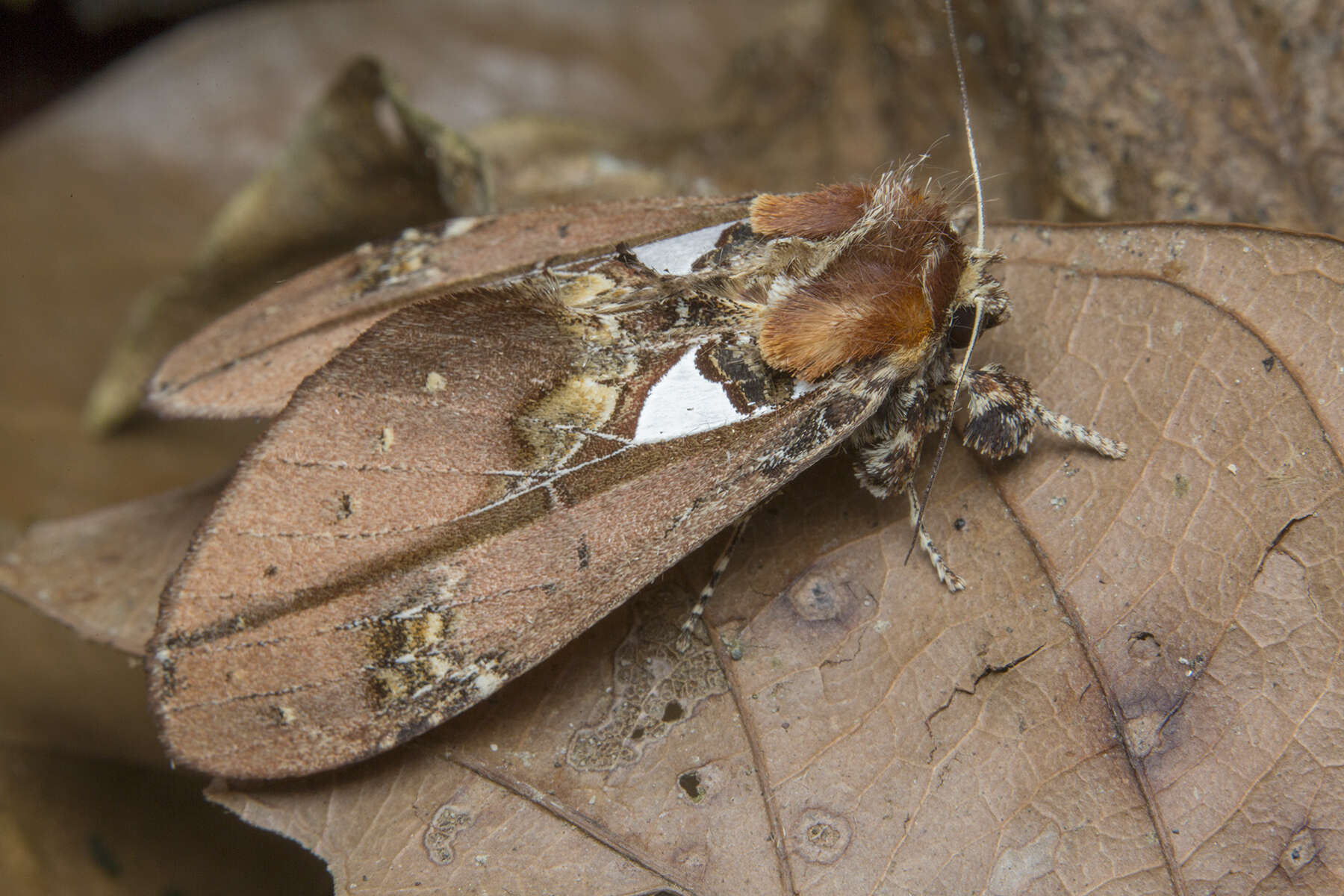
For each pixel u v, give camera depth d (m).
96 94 0.18
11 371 0.18
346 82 0.17
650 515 0.16
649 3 0.19
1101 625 0.16
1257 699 0.15
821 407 0.16
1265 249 0.16
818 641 0.16
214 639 0.16
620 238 0.16
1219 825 0.15
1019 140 0.17
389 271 0.16
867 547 0.16
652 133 0.18
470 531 0.16
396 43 0.19
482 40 0.19
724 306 0.16
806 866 0.16
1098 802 0.15
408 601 0.16
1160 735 0.15
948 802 0.16
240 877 0.16
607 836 0.16
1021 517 0.16
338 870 0.16
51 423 0.18
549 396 0.16
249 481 0.16
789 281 0.16
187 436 0.18
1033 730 0.16
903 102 0.18
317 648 0.16
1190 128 0.17
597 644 0.16
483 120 0.18
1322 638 0.15
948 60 0.18
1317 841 0.15
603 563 0.16
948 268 0.16
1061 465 0.16
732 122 0.18
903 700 0.16
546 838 0.16
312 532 0.16
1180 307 0.16
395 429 0.16
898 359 0.16
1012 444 0.16
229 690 0.16
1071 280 0.16
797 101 0.18
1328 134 0.17
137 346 0.18
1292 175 0.17
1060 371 0.16
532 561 0.16
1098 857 0.15
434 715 0.16
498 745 0.16
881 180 0.16
